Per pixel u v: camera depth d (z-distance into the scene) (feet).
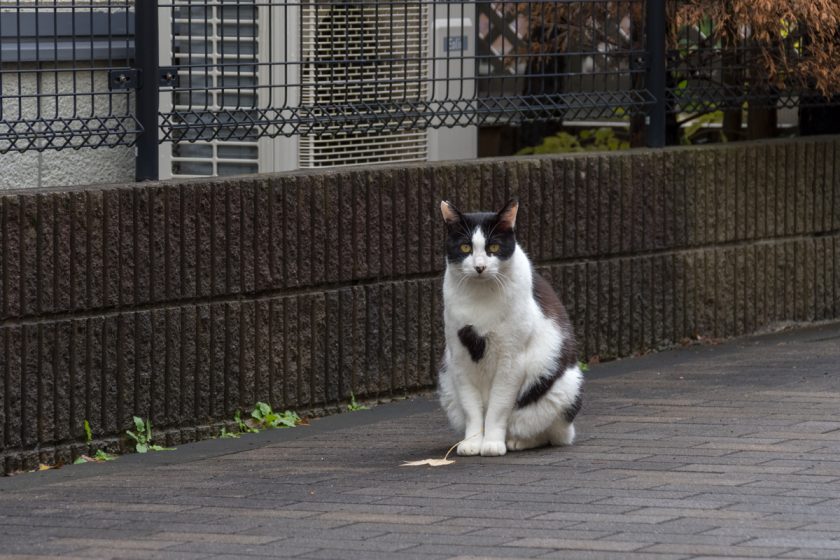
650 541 25.80
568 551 25.29
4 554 26.30
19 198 34.42
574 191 45.98
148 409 37.35
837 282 52.95
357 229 41.34
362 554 25.43
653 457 33.27
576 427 37.17
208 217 38.14
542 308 34.73
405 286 42.65
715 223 49.52
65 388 35.70
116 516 29.27
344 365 41.50
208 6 40.09
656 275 48.21
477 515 28.17
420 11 44.01
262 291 39.58
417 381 43.21
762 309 51.08
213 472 33.91
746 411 38.45
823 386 41.81
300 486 31.68
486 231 33.32
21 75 37.55
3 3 38.40
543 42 47.03
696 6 48.26
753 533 26.22
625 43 48.44
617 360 47.34
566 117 49.44
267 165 45.52
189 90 39.34
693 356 47.50
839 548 25.21
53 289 35.22
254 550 25.94
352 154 46.62
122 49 39.88
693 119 54.29
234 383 39.11
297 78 43.09
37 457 35.22
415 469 33.17
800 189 51.52
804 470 31.37
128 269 36.63
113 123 38.96
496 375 34.24
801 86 51.29
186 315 37.91
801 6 46.75
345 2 43.32
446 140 52.95
